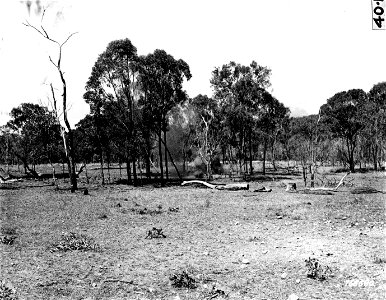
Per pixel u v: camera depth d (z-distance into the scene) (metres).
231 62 53.56
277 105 61.09
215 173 62.47
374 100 59.56
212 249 12.16
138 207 24.00
